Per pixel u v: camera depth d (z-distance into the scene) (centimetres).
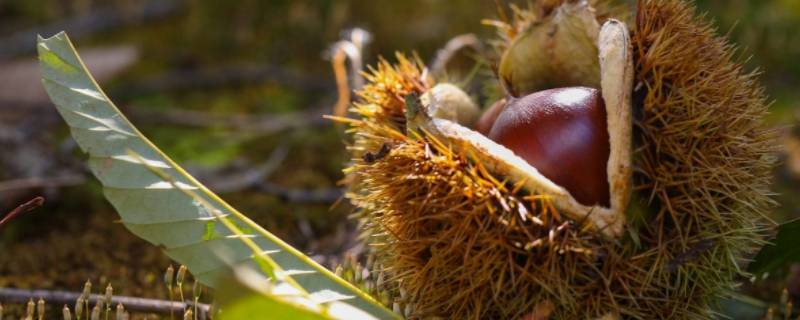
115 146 33
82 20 67
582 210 31
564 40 35
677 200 32
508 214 31
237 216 33
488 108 36
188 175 33
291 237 41
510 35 37
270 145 51
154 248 40
